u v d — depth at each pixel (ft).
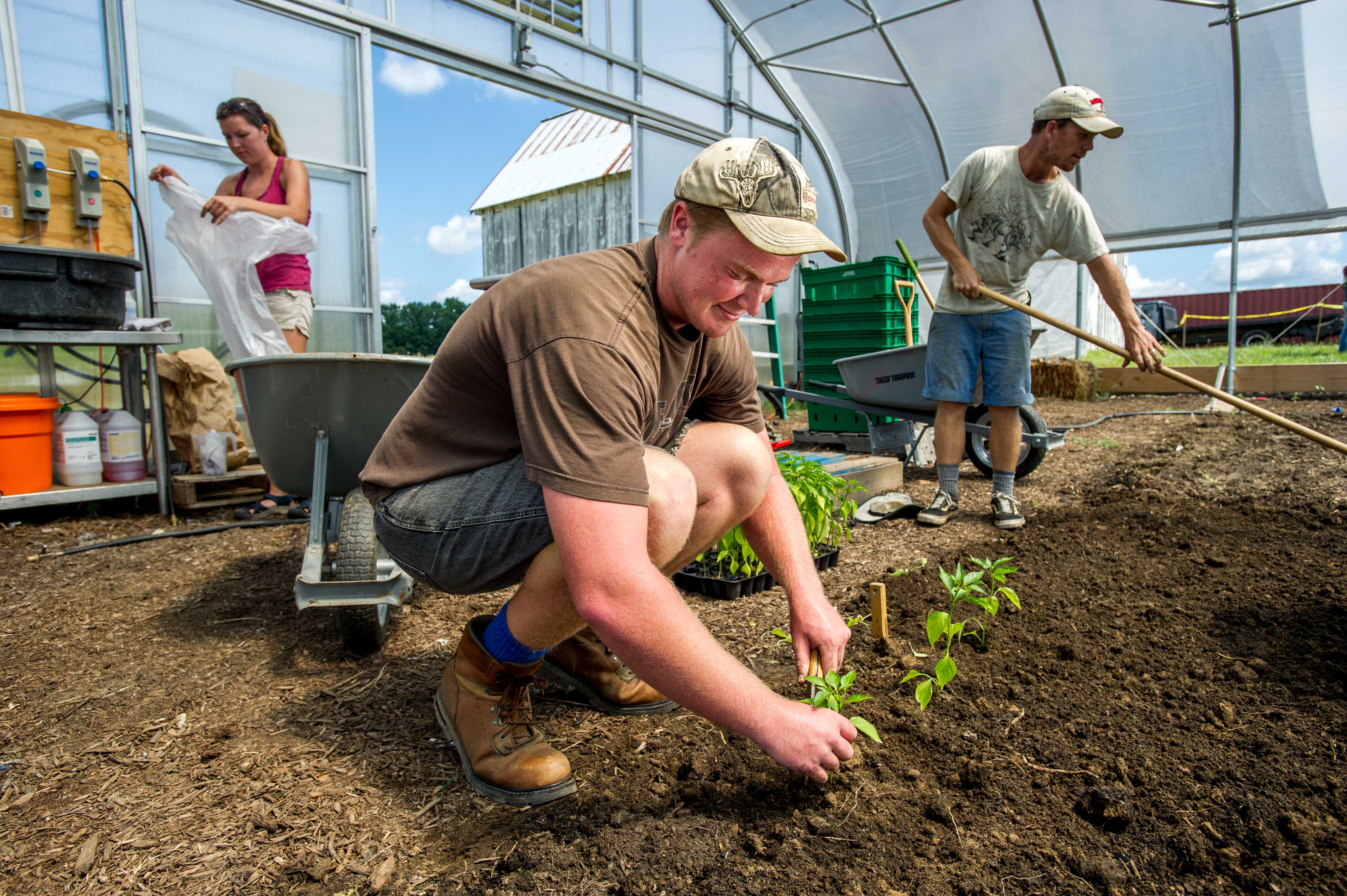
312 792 5.67
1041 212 11.70
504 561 5.25
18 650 8.29
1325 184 24.88
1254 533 10.71
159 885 4.79
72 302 12.51
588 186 43.86
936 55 28.02
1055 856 4.73
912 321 19.74
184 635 8.63
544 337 4.27
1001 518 12.10
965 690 6.68
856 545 11.47
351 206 19.30
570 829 5.07
